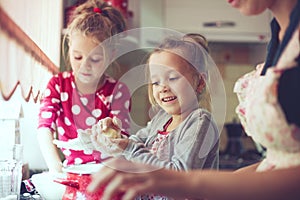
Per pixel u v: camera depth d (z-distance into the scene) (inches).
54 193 41.2
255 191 29.2
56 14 57.7
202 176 29.5
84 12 53.1
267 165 33.1
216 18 115.5
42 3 49.7
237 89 38.3
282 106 31.6
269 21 36.1
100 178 29.5
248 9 35.3
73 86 49.3
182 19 114.9
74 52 50.1
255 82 35.8
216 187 29.1
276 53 34.2
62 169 44.6
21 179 49.6
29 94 44.0
